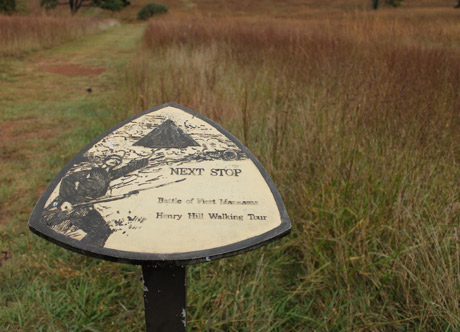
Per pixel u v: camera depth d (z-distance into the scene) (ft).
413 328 6.29
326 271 7.16
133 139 5.55
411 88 13.12
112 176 4.87
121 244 4.08
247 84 16.49
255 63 20.53
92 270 7.44
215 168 5.09
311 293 7.06
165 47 29.96
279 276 7.59
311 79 15.70
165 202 4.57
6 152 13.04
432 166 8.98
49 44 41.60
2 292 7.03
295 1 144.66
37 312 6.56
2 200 10.06
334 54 18.44
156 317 4.72
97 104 18.89
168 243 4.13
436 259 6.66
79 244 4.04
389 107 11.69
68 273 7.25
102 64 31.17
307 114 11.09
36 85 23.38
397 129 10.77
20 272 7.46
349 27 25.72
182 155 5.28
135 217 4.38
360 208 7.89
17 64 29.99
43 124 15.96
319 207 8.30
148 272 4.44
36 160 12.51
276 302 6.66
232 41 26.48
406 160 9.20
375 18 27.68
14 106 18.65
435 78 14.28
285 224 4.43
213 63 20.06
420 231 7.09
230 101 14.58
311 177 9.18
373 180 8.54
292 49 21.06
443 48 18.11
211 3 143.13
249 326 6.23
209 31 30.40
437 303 6.08
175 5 144.36
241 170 5.10
